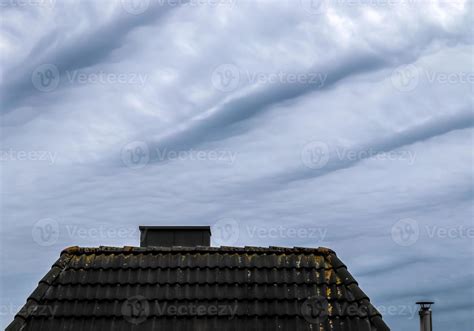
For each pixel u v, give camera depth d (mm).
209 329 10469
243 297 10945
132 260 11828
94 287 11195
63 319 10602
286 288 11133
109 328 10484
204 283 11242
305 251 12031
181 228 13312
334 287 11203
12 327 10234
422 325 14070
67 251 12016
